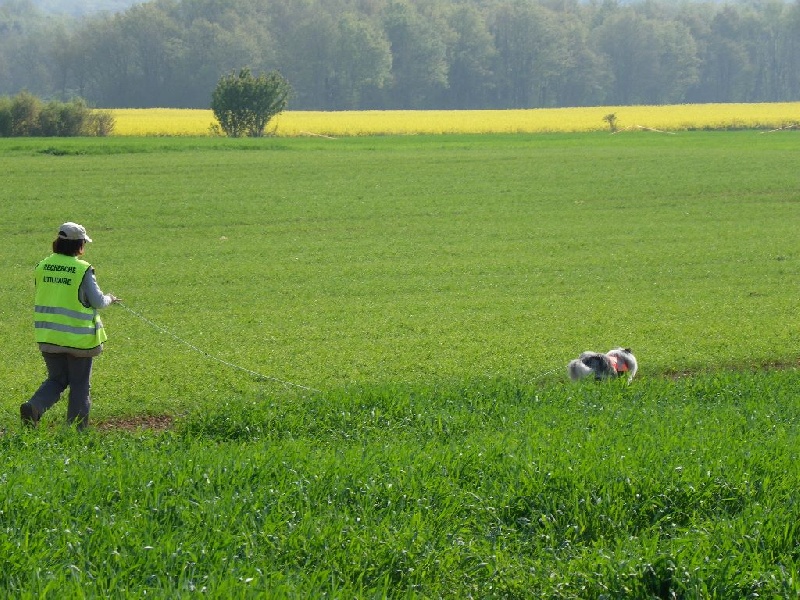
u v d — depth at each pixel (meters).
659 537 10.16
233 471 11.18
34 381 19.30
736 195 56.59
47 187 56.38
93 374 20.14
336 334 25.16
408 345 23.73
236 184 59.06
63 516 9.59
